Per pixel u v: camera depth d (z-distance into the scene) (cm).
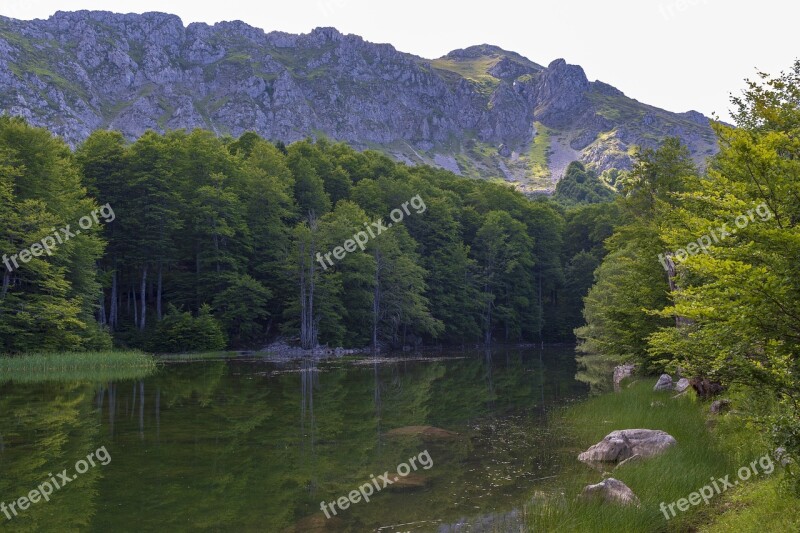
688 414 2008
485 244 9962
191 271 7438
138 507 1275
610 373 4494
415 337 8594
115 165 6631
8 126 5169
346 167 10488
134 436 1961
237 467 1602
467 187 11656
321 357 6066
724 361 1091
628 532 1081
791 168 1012
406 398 2986
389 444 1895
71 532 1123
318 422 2269
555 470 1578
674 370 1877
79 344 4981
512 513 1243
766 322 977
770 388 1049
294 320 6844
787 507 980
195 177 7106
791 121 1390
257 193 7431
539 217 11081
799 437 941
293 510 1270
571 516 1165
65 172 5572
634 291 3095
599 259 10781
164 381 3566
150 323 6550
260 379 3778
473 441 1948
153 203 6544
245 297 6575
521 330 10256
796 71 1758
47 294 5012
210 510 1262
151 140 6675
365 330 7569
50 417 2292
